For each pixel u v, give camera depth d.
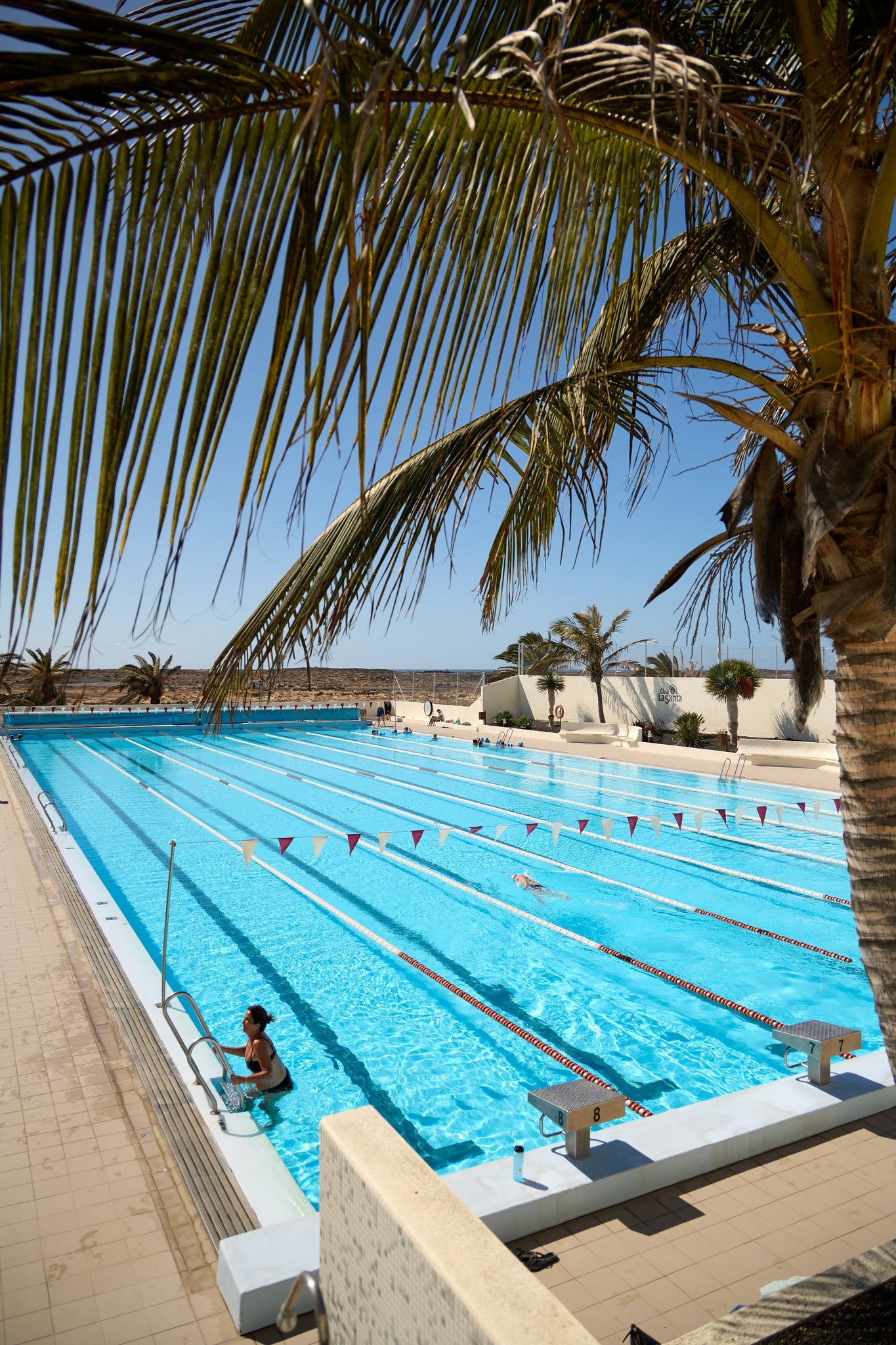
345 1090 5.99
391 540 2.29
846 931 9.42
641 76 1.30
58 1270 3.54
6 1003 6.46
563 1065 6.38
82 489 1.12
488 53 1.15
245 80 1.13
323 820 16.02
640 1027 7.04
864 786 2.09
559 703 28.64
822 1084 4.94
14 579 1.09
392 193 1.38
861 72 1.77
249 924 9.73
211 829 15.06
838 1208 4.00
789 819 14.95
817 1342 1.48
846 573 2.00
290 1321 1.71
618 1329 3.23
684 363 2.44
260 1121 5.57
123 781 20.73
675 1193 4.12
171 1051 5.69
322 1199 1.94
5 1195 4.07
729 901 10.54
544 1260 3.63
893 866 2.07
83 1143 4.54
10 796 17.03
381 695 44.00
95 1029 6.01
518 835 14.41
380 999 7.60
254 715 35.41
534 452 2.46
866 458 1.88
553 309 2.04
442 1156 5.18
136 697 36.41
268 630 2.21
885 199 1.89
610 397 2.78
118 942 7.86
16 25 0.96
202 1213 3.88
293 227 1.20
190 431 1.18
